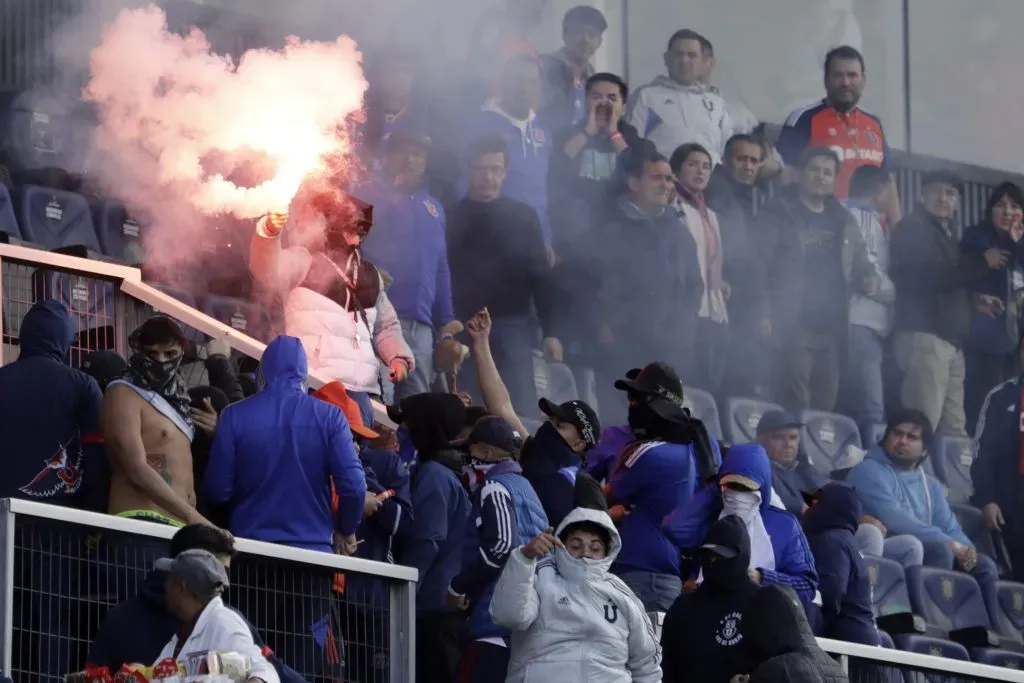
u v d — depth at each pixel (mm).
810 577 27766
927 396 51031
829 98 52969
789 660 23781
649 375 28094
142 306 31531
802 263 49062
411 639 26422
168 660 20844
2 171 41031
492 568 25859
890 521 44312
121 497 25281
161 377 25688
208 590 21109
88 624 23719
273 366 26406
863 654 29969
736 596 25125
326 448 26062
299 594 25328
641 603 24703
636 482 27531
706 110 50656
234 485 25938
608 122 46812
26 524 23391
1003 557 49781
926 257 52219
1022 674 31781
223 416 26125
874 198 52469
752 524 27234
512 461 26734
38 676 23250
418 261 40188
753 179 49312
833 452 48188
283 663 23781
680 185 47156
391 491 27516
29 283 30359
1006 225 53500
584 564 24234
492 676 25766
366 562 25953
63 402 25875
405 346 34062
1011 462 50719
